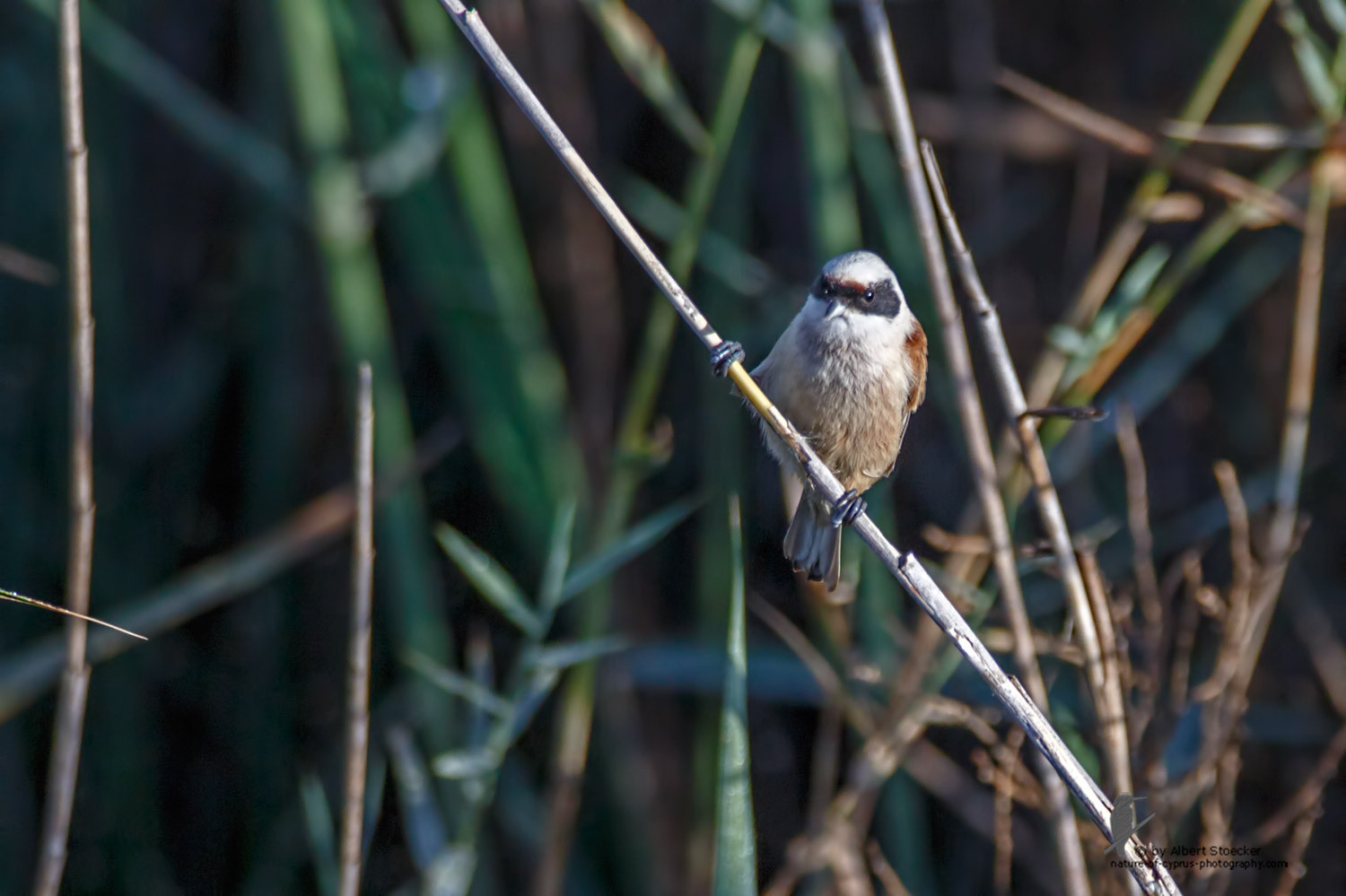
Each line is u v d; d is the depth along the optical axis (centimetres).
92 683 1053
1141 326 880
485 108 1110
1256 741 1033
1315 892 991
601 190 613
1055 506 680
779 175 1189
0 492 1060
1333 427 1134
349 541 1125
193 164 1201
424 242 966
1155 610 763
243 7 1162
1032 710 580
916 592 591
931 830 1055
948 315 674
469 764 734
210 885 1076
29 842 1023
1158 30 1222
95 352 1089
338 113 947
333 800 1061
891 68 661
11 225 1088
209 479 1169
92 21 940
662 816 1026
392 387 951
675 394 1126
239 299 1152
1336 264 1125
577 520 971
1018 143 1168
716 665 989
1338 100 878
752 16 844
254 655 1113
